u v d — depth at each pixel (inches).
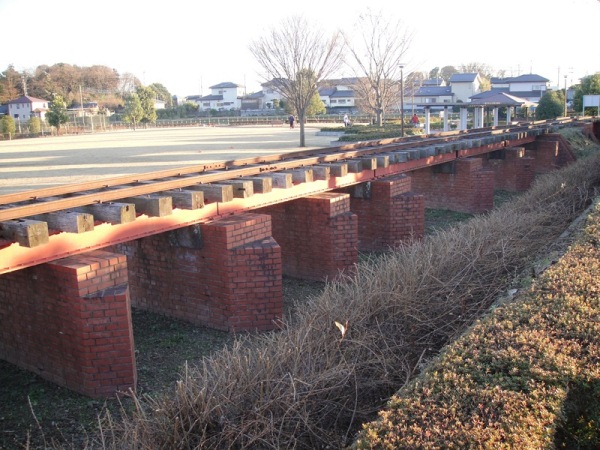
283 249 343.6
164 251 272.2
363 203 398.3
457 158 527.2
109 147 1168.8
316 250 331.3
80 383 200.8
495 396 115.1
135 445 138.3
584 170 493.0
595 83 1649.9
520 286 226.4
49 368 209.3
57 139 1641.2
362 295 207.6
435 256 251.6
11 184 605.3
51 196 248.4
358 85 1654.8
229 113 3164.4
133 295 289.1
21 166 800.9
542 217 340.2
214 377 165.8
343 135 1280.8
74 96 3235.7
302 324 194.7
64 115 2039.9
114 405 195.5
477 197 526.6
